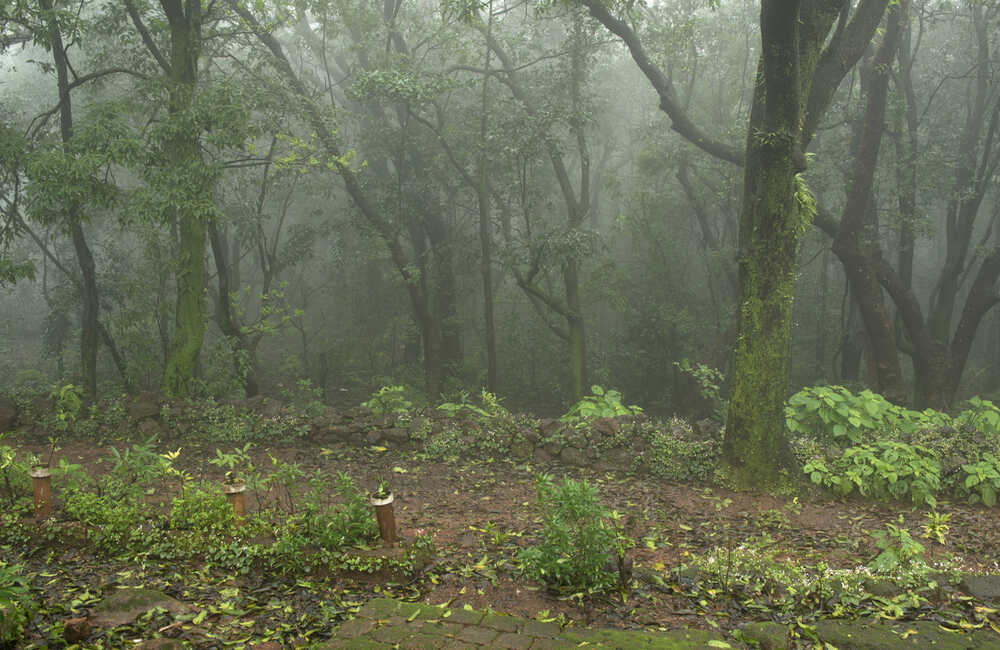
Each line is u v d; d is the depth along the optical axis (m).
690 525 6.31
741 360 7.55
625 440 8.23
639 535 5.93
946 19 15.55
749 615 3.95
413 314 18.83
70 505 4.97
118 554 4.66
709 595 4.20
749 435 7.45
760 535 6.01
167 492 6.20
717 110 17.50
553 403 18.19
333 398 17.56
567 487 4.23
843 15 7.98
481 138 14.09
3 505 5.32
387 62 12.96
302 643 3.51
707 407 16.58
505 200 16.23
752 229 7.62
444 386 16.97
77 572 4.32
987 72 15.43
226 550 4.57
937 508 6.82
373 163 16.09
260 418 9.50
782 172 7.23
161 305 13.23
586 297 18.38
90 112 10.02
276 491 6.69
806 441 7.77
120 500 5.23
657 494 7.32
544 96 14.38
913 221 14.22
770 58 6.85
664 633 3.62
